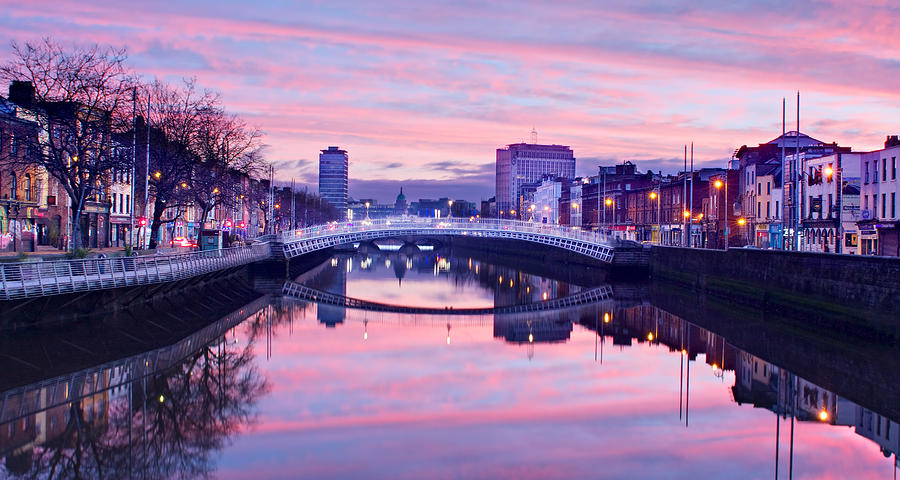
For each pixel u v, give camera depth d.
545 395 30.22
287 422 25.83
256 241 89.31
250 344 41.75
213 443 23.31
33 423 25.06
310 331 47.78
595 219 164.62
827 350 41.25
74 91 51.41
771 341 44.38
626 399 29.72
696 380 33.53
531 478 20.58
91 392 28.95
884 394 31.00
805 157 81.69
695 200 117.50
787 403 29.39
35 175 64.88
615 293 77.00
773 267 55.44
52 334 35.91
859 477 21.17
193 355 37.22
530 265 129.12
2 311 32.50
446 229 91.12
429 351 40.75
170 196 69.81
